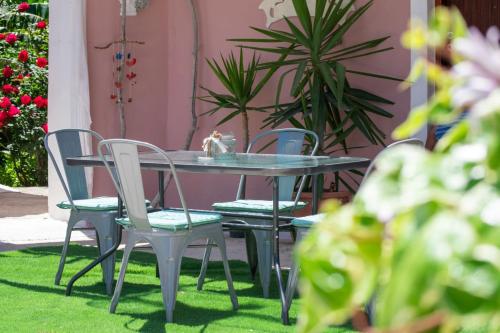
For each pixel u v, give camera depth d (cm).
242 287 470
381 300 47
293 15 679
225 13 704
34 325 375
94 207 457
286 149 502
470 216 46
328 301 51
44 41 1098
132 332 365
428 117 54
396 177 52
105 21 721
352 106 599
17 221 737
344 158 444
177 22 722
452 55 54
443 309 44
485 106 48
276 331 368
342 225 52
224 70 705
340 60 632
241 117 699
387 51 650
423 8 636
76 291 454
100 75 723
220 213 441
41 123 1066
